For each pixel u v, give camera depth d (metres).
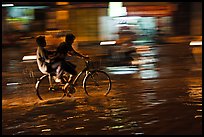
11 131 6.95
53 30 23.58
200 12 23.58
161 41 22.05
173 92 9.73
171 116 7.54
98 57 15.50
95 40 23.38
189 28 23.59
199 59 15.54
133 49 17.08
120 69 13.66
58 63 8.99
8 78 12.71
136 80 11.55
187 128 6.76
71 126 7.09
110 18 23.83
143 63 14.91
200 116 7.50
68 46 9.04
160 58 16.12
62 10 23.95
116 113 7.88
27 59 17.09
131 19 23.80
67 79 9.24
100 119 7.47
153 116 7.59
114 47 18.28
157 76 12.19
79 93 9.80
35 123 7.38
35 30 23.66
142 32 23.41
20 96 9.87
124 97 9.30
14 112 8.22
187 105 8.38
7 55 18.66
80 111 8.12
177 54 17.11
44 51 8.97
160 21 23.95
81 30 23.75
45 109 8.38
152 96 9.33
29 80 12.31
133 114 7.77
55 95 9.62
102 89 9.71
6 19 23.31
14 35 22.72
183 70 13.31
